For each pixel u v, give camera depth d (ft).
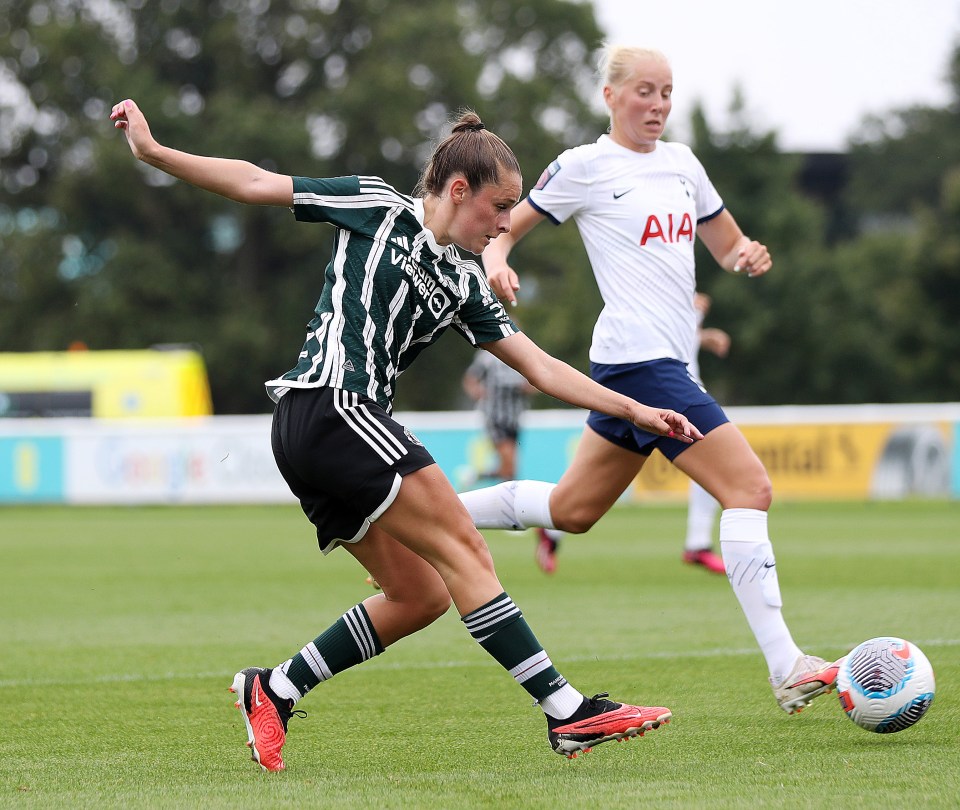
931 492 258.16
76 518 247.50
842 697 56.70
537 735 59.57
